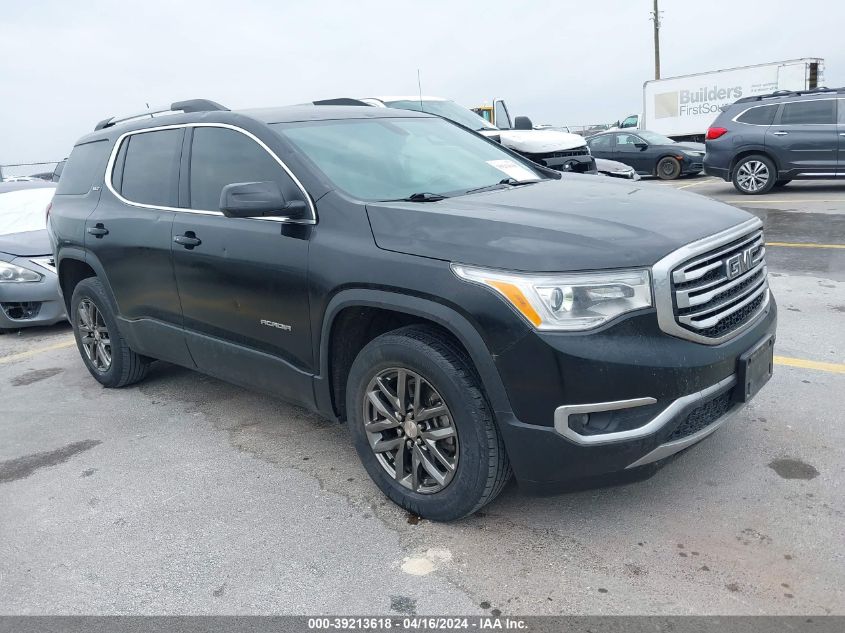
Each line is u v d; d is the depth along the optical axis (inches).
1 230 300.0
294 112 154.5
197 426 171.6
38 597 109.4
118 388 203.6
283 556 115.3
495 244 106.8
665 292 102.3
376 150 146.9
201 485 141.4
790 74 858.8
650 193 135.6
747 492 123.3
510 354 102.7
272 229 134.7
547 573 106.2
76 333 206.5
